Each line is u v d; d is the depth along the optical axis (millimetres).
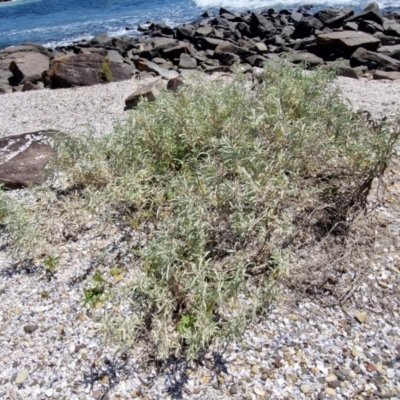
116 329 2627
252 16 16812
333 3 21984
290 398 2504
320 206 3420
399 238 3453
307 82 4457
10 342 2969
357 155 3562
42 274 3488
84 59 9430
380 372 2604
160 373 2674
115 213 3883
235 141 3645
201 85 4727
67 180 4414
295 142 3566
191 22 21234
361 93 7117
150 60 12812
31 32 24297
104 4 31641
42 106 7980
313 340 2797
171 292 2879
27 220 3625
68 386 2660
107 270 3439
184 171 3760
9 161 5023
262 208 3221
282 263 2871
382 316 2926
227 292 2688
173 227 3113
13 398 2621
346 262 3270
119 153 4008
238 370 2658
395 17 16812
